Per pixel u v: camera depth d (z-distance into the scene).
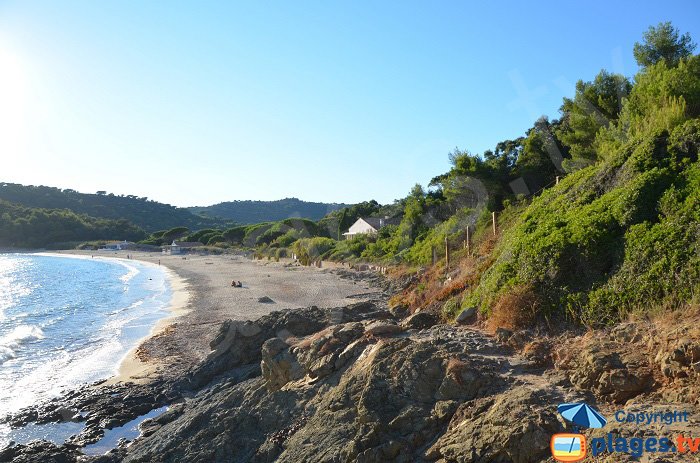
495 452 6.07
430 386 7.94
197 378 15.55
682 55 21.78
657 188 11.05
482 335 10.38
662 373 6.50
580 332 9.25
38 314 32.97
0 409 14.40
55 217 147.12
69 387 16.19
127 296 42.56
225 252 104.25
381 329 11.16
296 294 33.31
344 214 77.88
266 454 8.73
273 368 11.12
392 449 7.04
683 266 8.73
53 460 11.07
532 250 11.96
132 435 12.46
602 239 10.82
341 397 8.64
